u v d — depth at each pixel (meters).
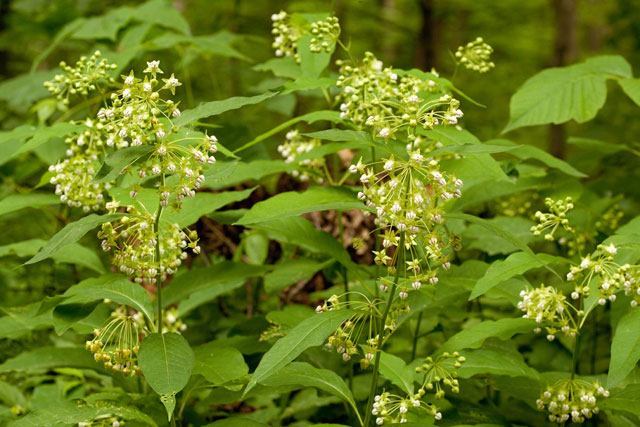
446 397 3.44
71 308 2.86
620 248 3.00
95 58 3.56
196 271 3.66
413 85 3.55
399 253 2.68
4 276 5.05
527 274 5.07
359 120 3.48
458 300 3.54
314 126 7.39
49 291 5.12
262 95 2.70
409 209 2.50
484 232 4.25
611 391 2.97
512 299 3.31
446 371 2.88
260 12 10.49
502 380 3.30
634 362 2.54
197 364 2.95
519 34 14.11
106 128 2.71
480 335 2.98
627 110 8.98
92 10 8.22
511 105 4.49
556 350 4.39
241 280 4.14
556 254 4.99
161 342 2.65
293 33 4.13
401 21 11.49
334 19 3.63
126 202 3.21
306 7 10.74
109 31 5.52
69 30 5.71
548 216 2.98
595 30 16.75
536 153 3.91
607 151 5.03
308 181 4.68
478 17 13.38
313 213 4.69
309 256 4.49
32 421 2.64
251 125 7.31
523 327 2.98
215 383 2.83
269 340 3.41
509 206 5.36
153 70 2.60
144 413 2.94
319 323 2.54
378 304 2.97
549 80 4.56
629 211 5.71
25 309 3.67
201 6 9.66
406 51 11.75
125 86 2.58
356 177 4.55
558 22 12.31
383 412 2.71
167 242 2.86
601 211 4.45
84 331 3.46
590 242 4.36
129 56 5.04
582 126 10.51
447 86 3.59
